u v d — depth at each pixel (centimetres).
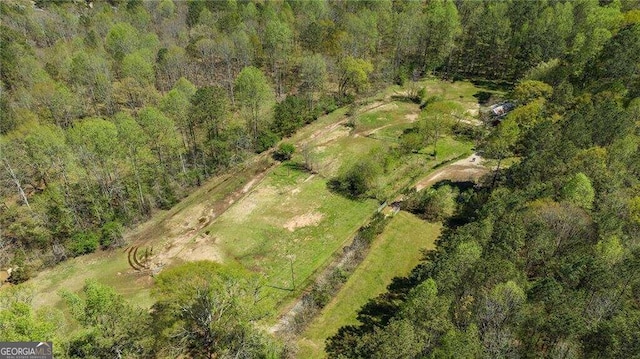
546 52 14825
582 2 16612
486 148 10825
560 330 4791
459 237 6788
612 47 11369
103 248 8794
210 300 5591
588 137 8731
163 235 9188
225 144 11438
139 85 13212
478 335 5047
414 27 16175
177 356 5662
